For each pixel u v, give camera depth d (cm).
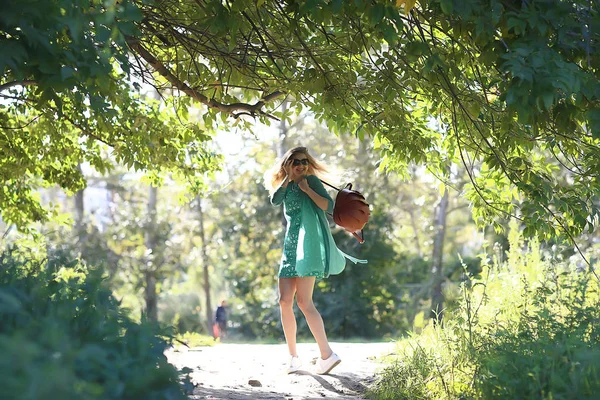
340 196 661
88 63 397
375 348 869
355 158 3034
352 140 3064
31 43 393
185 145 884
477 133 655
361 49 569
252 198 3212
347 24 540
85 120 789
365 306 2652
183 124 824
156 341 325
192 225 3712
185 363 707
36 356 220
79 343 289
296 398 532
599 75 455
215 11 527
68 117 800
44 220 1029
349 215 654
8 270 380
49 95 416
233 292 3178
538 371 371
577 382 340
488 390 402
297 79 634
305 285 640
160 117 864
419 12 516
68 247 447
